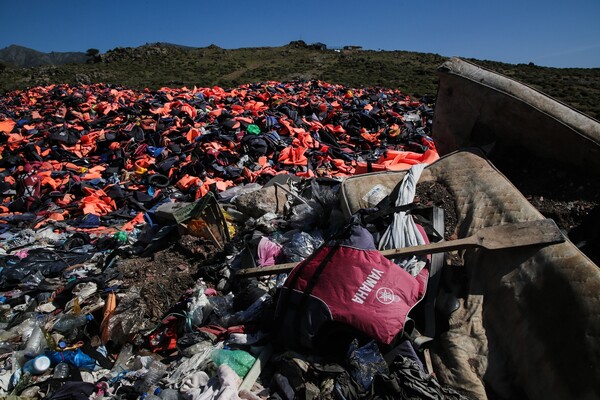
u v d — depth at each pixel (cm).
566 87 3866
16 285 598
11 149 1285
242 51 7856
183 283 518
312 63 6538
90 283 532
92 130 1487
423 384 315
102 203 967
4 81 4938
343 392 326
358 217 459
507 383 326
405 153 840
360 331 344
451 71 571
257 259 511
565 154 481
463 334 360
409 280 372
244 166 1160
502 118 526
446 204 474
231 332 428
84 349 442
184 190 1041
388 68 5850
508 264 368
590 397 270
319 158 1248
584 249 400
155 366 407
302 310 366
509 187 444
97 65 6244
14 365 420
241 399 340
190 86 4759
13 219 895
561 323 308
